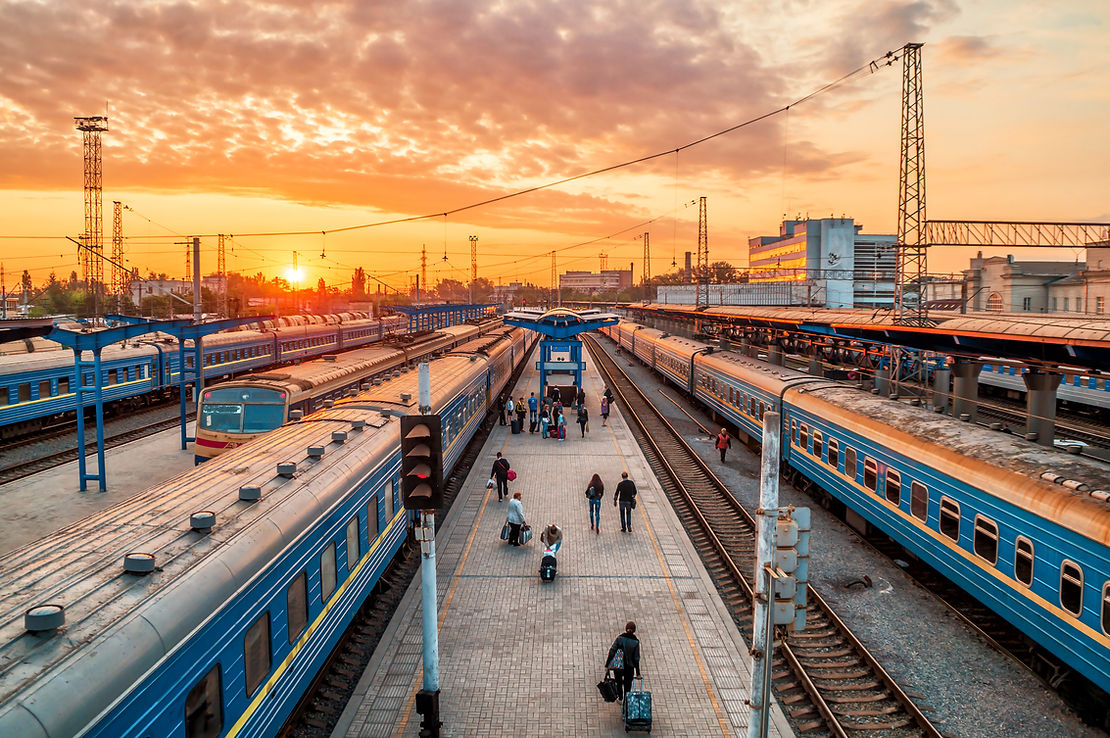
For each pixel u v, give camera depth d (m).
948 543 15.40
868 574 17.73
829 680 13.00
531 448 31.47
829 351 42.12
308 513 11.17
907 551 19.36
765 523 8.12
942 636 14.64
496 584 16.80
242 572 8.91
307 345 57.22
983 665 13.51
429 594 10.69
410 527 18.44
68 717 5.86
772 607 8.06
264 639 9.53
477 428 31.92
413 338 43.53
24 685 5.88
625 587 16.70
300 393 23.03
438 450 10.45
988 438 15.74
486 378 35.84
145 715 6.82
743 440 33.72
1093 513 11.38
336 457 13.66
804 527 8.14
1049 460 13.81
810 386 25.27
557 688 12.41
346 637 14.17
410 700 12.01
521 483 25.69
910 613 15.66
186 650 7.54
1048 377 21.23
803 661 13.66
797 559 8.14
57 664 6.22
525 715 11.61
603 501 23.52
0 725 5.37
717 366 36.34
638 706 11.05
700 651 13.81
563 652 13.66
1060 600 11.96
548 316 41.03
